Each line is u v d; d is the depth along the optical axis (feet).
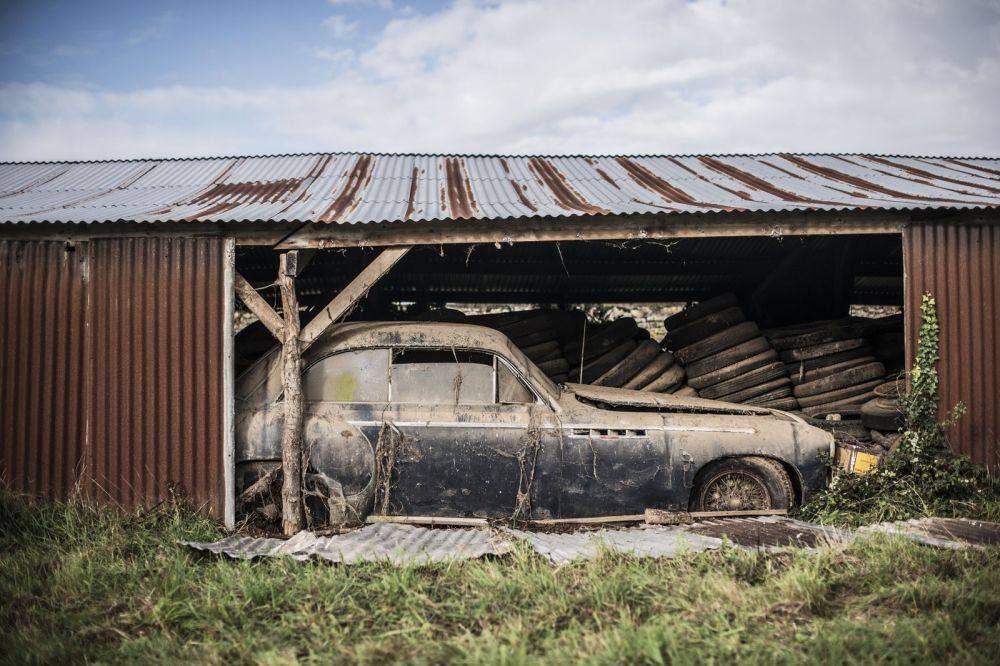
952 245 21.83
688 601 13.56
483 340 20.35
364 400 20.02
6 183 28.32
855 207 20.93
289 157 31.68
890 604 13.37
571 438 19.80
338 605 13.99
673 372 27.99
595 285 36.65
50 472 20.52
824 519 19.66
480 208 21.63
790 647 11.79
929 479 20.51
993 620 12.66
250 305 20.29
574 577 14.83
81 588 15.15
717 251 32.04
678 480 20.01
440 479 19.57
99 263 20.61
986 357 21.84
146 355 20.39
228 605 14.02
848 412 27.53
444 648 11.93
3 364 20.66
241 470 20.26
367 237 20.51
